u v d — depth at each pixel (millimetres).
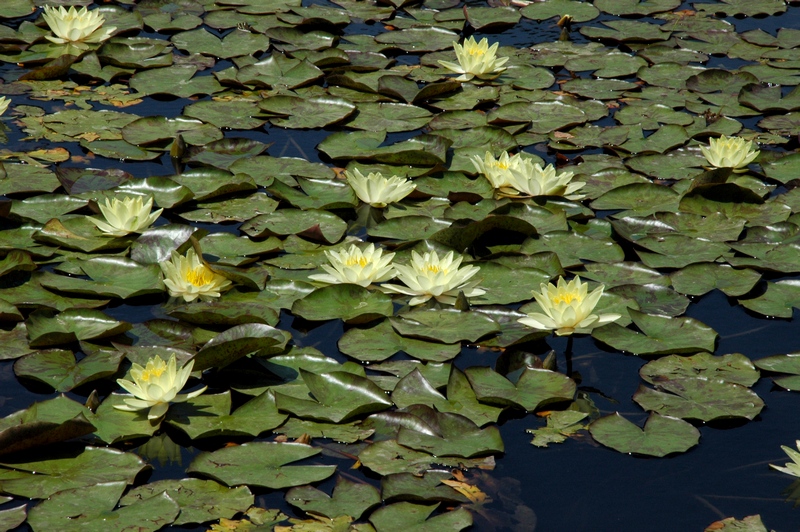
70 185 4539
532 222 4312
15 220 4125
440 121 5547
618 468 2773
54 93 5812
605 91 6051
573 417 3021
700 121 5547
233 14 7199
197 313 3402
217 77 6020
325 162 5016
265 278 3762
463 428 2889
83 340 3316
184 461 2775
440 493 2611
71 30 6434
